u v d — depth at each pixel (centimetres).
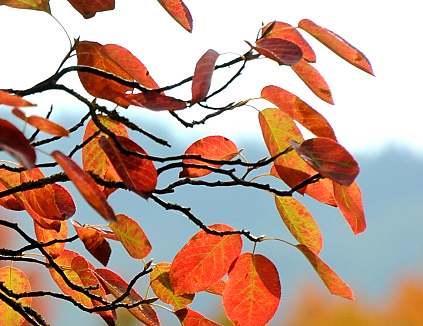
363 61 136
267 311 144
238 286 144
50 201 138
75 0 139
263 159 141
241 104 139
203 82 134
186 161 144
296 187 138
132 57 139
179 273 144
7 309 149
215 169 138
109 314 144
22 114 127
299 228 144
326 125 138
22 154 125
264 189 138
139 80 140
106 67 142
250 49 138
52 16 139
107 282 146
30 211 139
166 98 137
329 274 139
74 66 138
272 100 139
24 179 140
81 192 127
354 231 137
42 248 143
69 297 143
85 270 145
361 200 136
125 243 143
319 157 133
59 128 127
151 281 145
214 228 144
